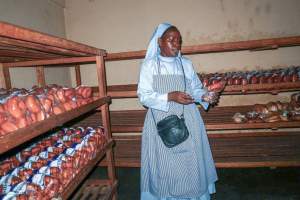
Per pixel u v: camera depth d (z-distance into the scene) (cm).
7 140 84
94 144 180
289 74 239
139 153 289
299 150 271
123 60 334
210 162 204
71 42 134
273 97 315
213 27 311
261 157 260
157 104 175
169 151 181
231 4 304
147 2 317
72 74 347
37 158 163
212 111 304
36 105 118
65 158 155
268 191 238
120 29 327
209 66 320
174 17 315
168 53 177
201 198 200
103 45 333
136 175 291
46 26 285
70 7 329
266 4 299
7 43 105
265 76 244
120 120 299
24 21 245
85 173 158
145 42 325
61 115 123
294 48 302
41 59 205
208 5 307
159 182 187
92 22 329
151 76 182
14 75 229
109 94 258
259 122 247
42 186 132
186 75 195
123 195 249
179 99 168
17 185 128
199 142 187
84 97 174
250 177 266
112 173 218
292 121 239
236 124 248
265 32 305
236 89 239
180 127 171
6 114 106
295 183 249
